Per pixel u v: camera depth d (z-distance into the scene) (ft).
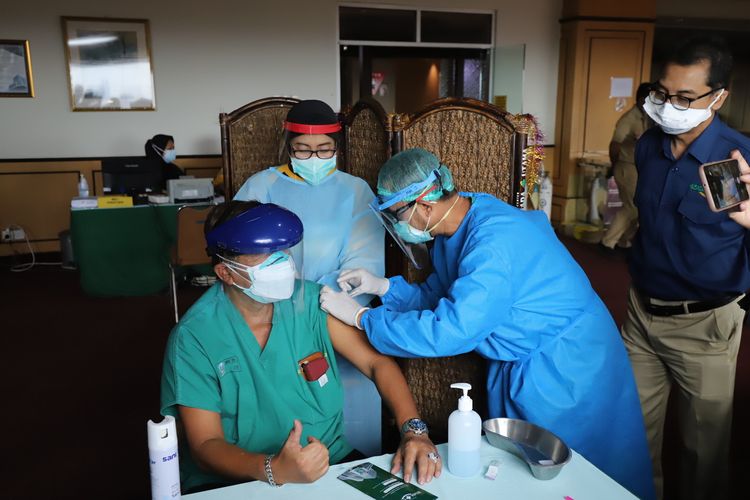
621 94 23.17
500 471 4.24
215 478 4.95
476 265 5.05
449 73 23.43
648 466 5.99
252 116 10.30
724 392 6.20
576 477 4.15
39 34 18.79
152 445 3.73
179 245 13.21
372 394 6.47
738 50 25.14
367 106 8.18
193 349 4.74
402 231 5.68
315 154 6.89
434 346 4.98
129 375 11.17
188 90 20.40
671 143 5.90
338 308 5.31
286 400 4.97
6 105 18.89
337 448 5.21
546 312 5.35
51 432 9.20
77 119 19.56
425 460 4.28
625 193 18.31
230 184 10.34
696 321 6.08
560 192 23.62
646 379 6.70
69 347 12.51
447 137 7.24
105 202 15.06
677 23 24.03
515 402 5.57
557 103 23.62
